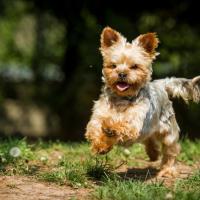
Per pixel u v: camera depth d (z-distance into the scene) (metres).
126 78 8.89
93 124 8.80
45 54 33.47
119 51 9.12
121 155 11.56
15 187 8.73
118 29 25.27
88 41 25.72
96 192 8.41
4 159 10.21
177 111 24.12
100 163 10.57
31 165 10.26
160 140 10.21
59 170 9.72
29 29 38.62
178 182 9.02
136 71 9.04
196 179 9.36
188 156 11.92
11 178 9.22
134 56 9.05
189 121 24.16
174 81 10.30
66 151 11.96
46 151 11.84
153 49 9.28
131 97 9.02
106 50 9.34
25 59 37.59
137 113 8.91
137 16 26.70
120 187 8.52
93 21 26.53
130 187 8.58
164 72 24.19
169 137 10.12
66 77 28.27
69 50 27.84
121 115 8.93
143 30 26.62
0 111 32.09
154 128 9.73
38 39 35.28
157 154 11.02
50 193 8.52
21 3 33.12
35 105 31.83
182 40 26.28
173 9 26.53
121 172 10.40
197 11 26.31
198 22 26.70
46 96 30.66
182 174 10.38
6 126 31.67
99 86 25.80
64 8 26.62
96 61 25.12
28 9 30.94
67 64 28.11
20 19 36.56
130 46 9.22
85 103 26.78
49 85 31.62
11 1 31.92
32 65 33.38
